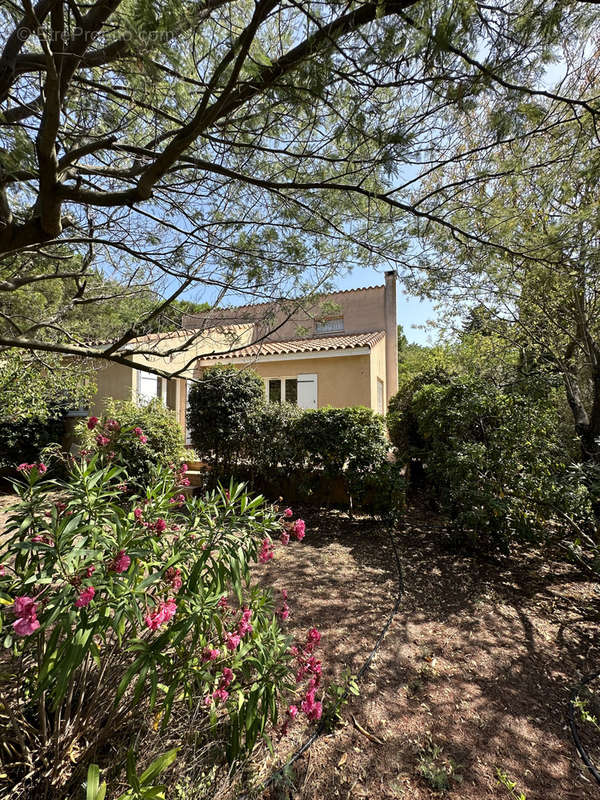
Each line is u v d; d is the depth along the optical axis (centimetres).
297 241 292
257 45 142
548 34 140
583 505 424
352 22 134
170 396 1027
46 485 171
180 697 182
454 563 466
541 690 257
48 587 155
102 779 167
